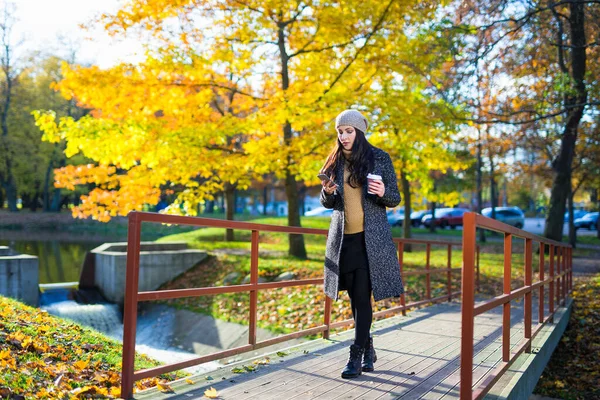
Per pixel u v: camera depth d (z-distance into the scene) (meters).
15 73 43.31
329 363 4.67
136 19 12.36
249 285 4.66
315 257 16.86
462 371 2.99
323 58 13.84
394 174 3.95
